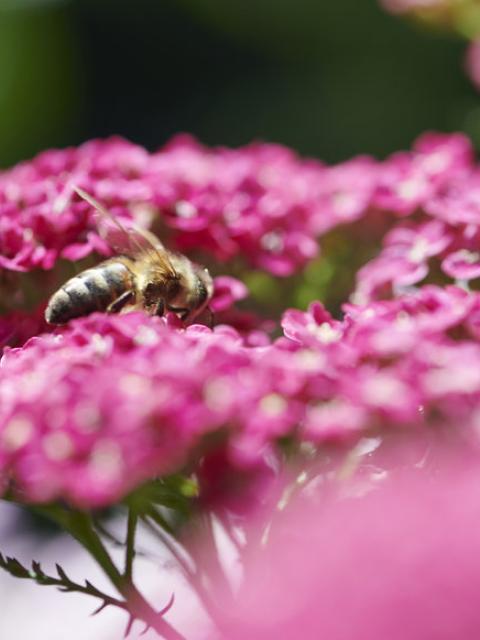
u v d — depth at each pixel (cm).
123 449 14
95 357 14
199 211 17
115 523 17
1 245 17
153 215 17
